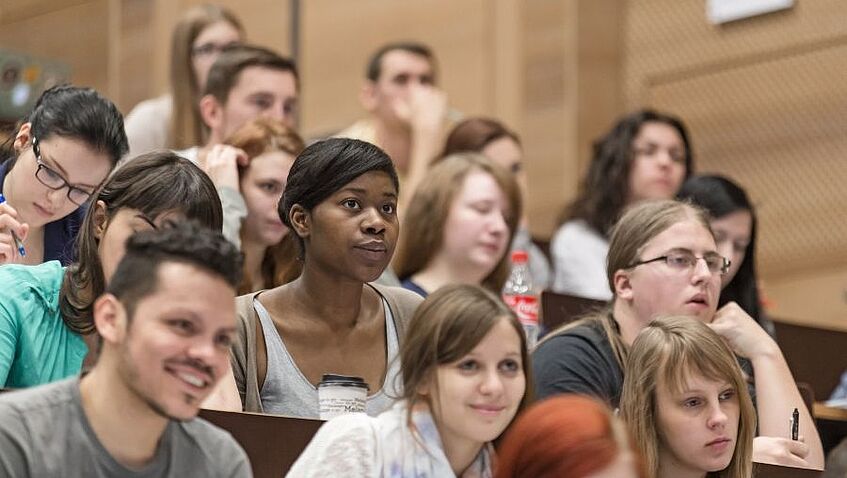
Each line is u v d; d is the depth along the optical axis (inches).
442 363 174.6
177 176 198.2
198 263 149.5
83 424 152.0
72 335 203.3
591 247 348.2
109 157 217.2
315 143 211.5
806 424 241.6
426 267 288.5
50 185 215.5
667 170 350.3
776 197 436.8
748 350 245.9
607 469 146.6
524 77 464.8
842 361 307.0
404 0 485.1
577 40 458.3
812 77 433.4
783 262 433.1
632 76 463.5
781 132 437.7
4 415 150.3
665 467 205.6
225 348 150.6
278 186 260.2
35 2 386.3
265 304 211.2
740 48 446.0
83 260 200.5
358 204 207.6
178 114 335.9
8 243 214.2
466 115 473.4
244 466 161.5
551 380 226.5
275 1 502.3
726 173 446.0
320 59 497.4
